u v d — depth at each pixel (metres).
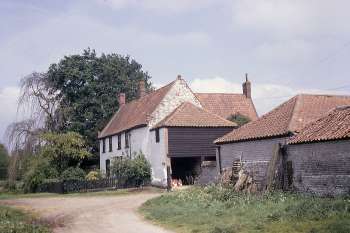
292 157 24.81
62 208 28.70
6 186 49.72
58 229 20.11
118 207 27.84
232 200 23.09
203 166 35.66
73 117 58.72
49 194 41.41
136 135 47.44
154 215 22.38
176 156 41.47
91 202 31.94
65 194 40.59
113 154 54.09
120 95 61.72
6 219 22.06
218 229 16.36
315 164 22.73
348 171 20.55
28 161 47.59
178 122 42.06
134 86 65.94
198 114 43.78
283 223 16.00
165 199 27.31
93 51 63.25
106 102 61.56
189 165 44.78
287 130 25.61
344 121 22.55
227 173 29.41
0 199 37.53
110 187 42.94
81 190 42.06
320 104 29.33
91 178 44.97
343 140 20.83
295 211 17.25
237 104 52.75
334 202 17.70
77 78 60.03
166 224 19.78
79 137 50.75
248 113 52.09
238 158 30.84
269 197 22.52
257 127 30.12
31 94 50.41
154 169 43.53
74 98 60.34
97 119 61.34
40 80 51.31
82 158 50.53
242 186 26.25
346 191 20.59
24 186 46.66
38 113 50.59
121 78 64.12
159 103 45.41
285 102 31.00
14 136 48.69
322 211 16.67
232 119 48.34
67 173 45.59
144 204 27.69
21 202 33.91
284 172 25.45
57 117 54.09
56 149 48.12
